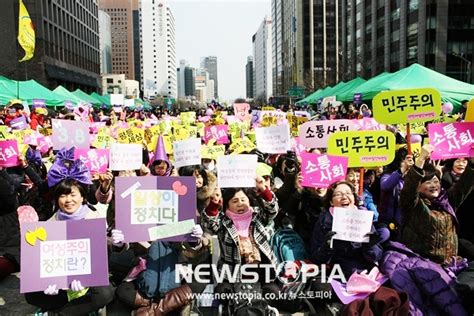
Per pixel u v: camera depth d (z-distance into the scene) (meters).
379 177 6.39
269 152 7.47
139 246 5.01
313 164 5.12
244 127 12.16
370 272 4.35
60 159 4.45
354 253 4.52
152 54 179.88
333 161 5.08
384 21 65.12
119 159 6.14
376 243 4.34
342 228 4.32
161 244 4.43
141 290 4.36
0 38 50.41
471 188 4.98
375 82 16.84
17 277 5.61
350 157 5.23
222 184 4.50
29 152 6.96
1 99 18.09
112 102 28.70
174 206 4.10
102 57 125.38
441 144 5.10
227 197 4.52
